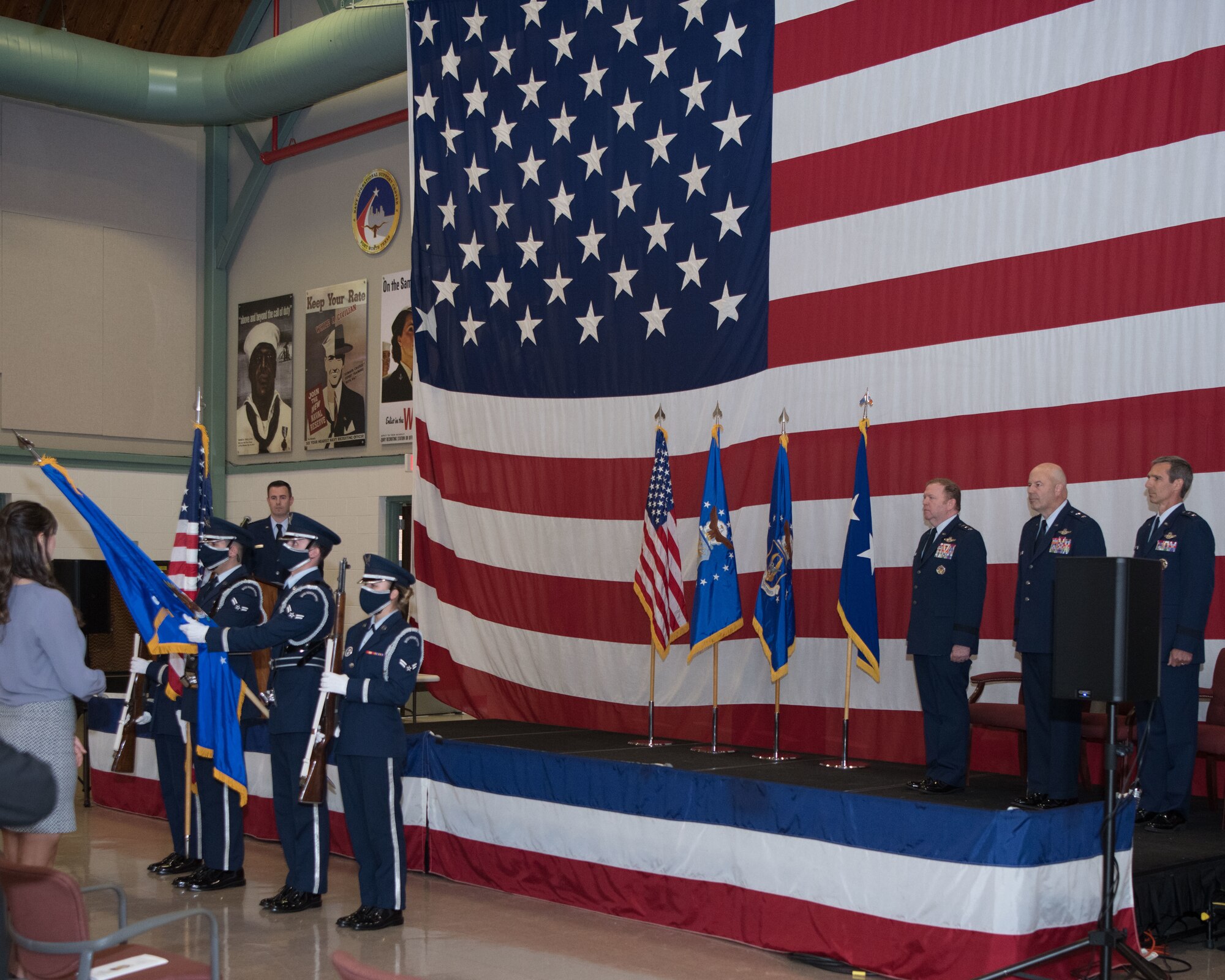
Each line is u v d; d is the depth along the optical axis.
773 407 7.27
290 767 5.48
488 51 8.88
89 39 11.48
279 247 13.33
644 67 8.03
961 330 6.51
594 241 8.23
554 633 8.25
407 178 11.91
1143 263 5.89
